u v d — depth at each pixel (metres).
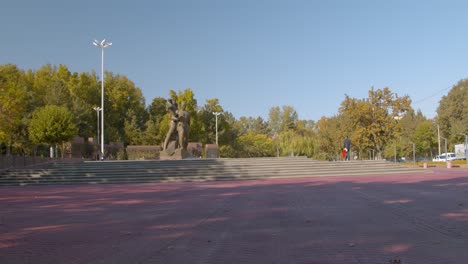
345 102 49.47
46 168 29.25
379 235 7.84
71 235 8.66
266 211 11.49
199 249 7.03
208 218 10.52
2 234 8.90
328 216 10.31
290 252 6.66
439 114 68.81
